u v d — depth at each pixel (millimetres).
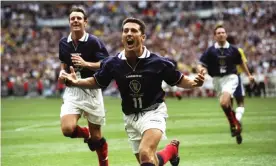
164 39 50094
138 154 8750
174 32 51250
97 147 10281
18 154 12883
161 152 8930
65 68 10688
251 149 12633
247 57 40656
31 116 24766
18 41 55594
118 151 12945
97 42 10359
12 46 54781
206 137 15078
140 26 8227
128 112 8508
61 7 61625
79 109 10180
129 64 8320
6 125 20578
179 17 54656
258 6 51250
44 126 19938
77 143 14664
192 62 42250
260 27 48125
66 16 61000
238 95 15148
